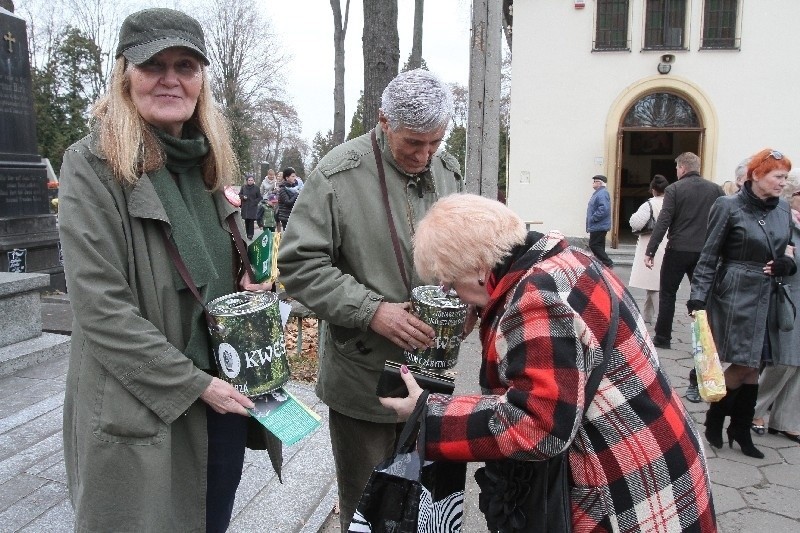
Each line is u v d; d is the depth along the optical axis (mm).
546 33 14359
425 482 1530
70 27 24906
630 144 18859
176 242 1650
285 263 1964
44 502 2738
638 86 14312
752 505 3158
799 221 3852
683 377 5117
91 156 1556
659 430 1421
